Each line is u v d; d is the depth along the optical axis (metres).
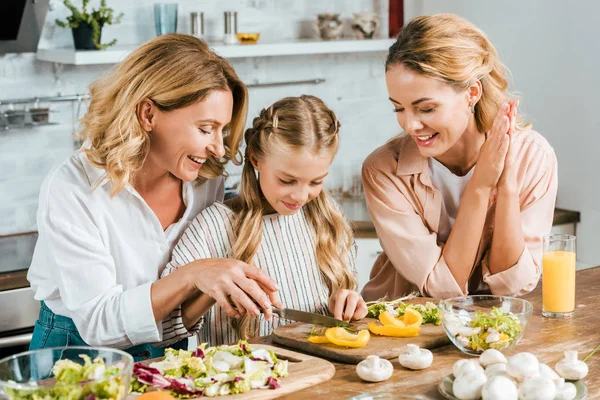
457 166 2.35
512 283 2.26
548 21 3.83
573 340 1.91
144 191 2.12
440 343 1.89
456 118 2.11
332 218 2.29
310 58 4.23
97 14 3.46
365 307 2.04
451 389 1.59
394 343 1.86
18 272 3.04
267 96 4.12
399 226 2.31
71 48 3.68
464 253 2.24
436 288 2.25
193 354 1.71
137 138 1.95
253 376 1.63
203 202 2.23
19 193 3.63
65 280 1.95
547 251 2.11
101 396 1.31
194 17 3.74
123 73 1.96
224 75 2.01
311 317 1.93
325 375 1.68
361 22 4.09
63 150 3.70
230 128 2.12
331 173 4.35
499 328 1.76
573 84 3.77
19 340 3.03
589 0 3.64
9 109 3.55
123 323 1.89
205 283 1.87
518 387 1.52
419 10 4.41
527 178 2.33
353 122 4.39
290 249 2.23
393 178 2.33
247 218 2.17
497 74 2.24
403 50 2.07
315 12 4.23
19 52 3.53
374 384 1.67
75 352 1.46
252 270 1.91
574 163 3.82
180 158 1.99
